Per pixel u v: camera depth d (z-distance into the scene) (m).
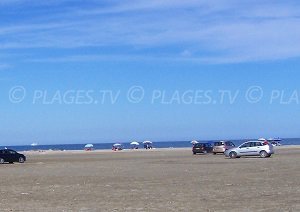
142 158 56.38
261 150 49.59
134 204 15.52
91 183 23.42
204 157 54.28
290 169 29.92
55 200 16.98
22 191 20.23
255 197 16.56
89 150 121.06
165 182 22.97
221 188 19.70
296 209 13.77
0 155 49.44
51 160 57.41
